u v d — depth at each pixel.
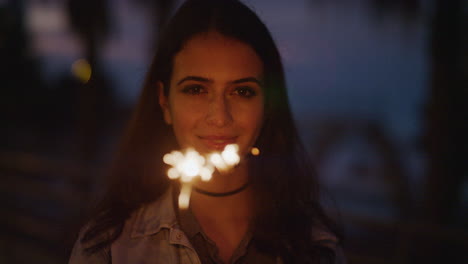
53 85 34.00
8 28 25.73
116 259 1.49
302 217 1.70
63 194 5.68
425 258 5.98
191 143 1.46
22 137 28.45
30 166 6.64
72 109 33.91
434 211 7.42
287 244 1.59
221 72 1.41
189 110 1.44
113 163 1.76
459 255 6.00
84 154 10.38
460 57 7.27
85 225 1.60
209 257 1.52
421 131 8.05
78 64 10.11
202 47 1.42
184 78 1.44
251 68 1.45
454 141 7.27
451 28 7.07
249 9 1.52
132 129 1.73
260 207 1.61
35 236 6.60
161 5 8.16
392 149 10.84
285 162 1.76
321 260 1.64
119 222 1.54
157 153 1.72
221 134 1.43
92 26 9.81
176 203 1.57
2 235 6.76
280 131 1.77
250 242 1.56
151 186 1.66
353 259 4.15
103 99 10.88
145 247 1.53
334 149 12.00
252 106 1.47
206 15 1.44
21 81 30.47
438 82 7.30
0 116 29.92
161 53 1.57
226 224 1.57
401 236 3.85
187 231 1.53
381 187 15.64
